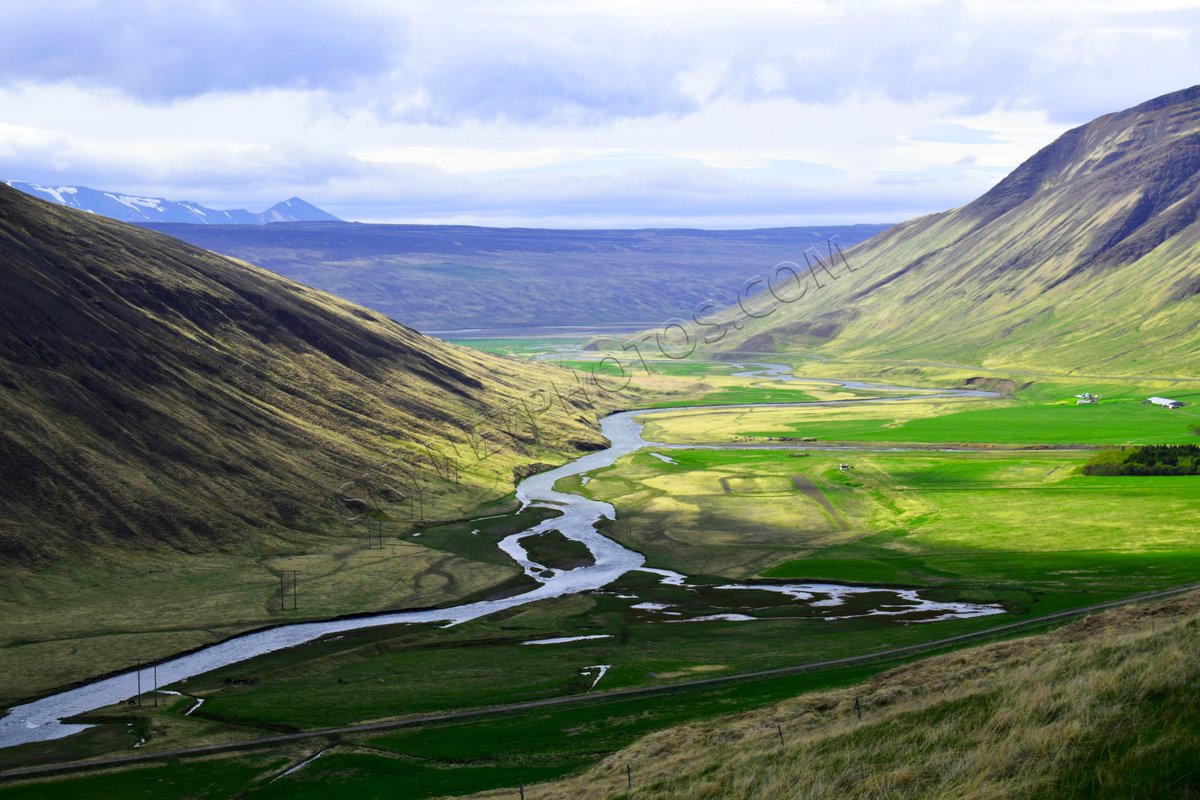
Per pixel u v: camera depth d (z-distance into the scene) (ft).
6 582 448.24
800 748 182.91
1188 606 256.52
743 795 166.40
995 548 501.15
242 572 505.66
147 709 321.11
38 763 274.77
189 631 415.44
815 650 341.00
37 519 496.64
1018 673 193.06
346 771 253.65
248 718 305.32
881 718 188.85
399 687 331.57
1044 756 140.15
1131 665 165.99
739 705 268.62
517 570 512.22
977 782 140.05
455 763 251.60
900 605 410.72
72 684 353.31
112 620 426.92
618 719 273.95
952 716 174.60
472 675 341.82
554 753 248.93
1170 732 135.13
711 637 376.27
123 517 526.16
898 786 148.77
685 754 209.15
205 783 253.65
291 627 425.28
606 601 448.65
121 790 251.39
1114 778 126.93
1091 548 483.92
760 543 552.41
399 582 490.90
